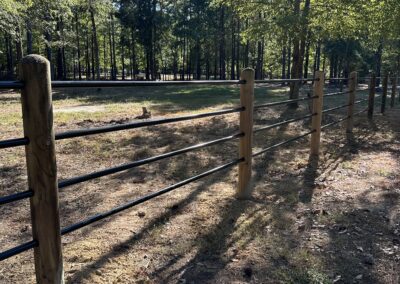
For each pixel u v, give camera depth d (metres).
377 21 12.03
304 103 14.64
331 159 6.02
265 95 20.02
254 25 12.92
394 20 11.58
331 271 2.79
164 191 3.13
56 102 16.61
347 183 4.80
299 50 12.59
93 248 3.07
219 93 22.45
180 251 3.05
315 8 12.14
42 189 1.88
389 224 3.59
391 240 3.27
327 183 4.80
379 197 4.29
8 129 8.75
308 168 5.48
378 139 7.63
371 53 39.84
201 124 9.34
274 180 4.93
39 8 20.56
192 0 43.56
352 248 3.13
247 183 4.19
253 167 5.54
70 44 30.39
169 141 7.32
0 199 1.75
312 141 6.12
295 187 4.63
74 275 2.68
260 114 11.32
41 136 1.83
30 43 25.30
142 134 7.93
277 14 12.58
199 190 4.50
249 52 46.50
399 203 4.11
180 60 60.34
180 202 4.09
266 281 2.66
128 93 22.83
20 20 17.45
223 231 3.41
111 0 38.81
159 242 3.20
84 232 3.36
